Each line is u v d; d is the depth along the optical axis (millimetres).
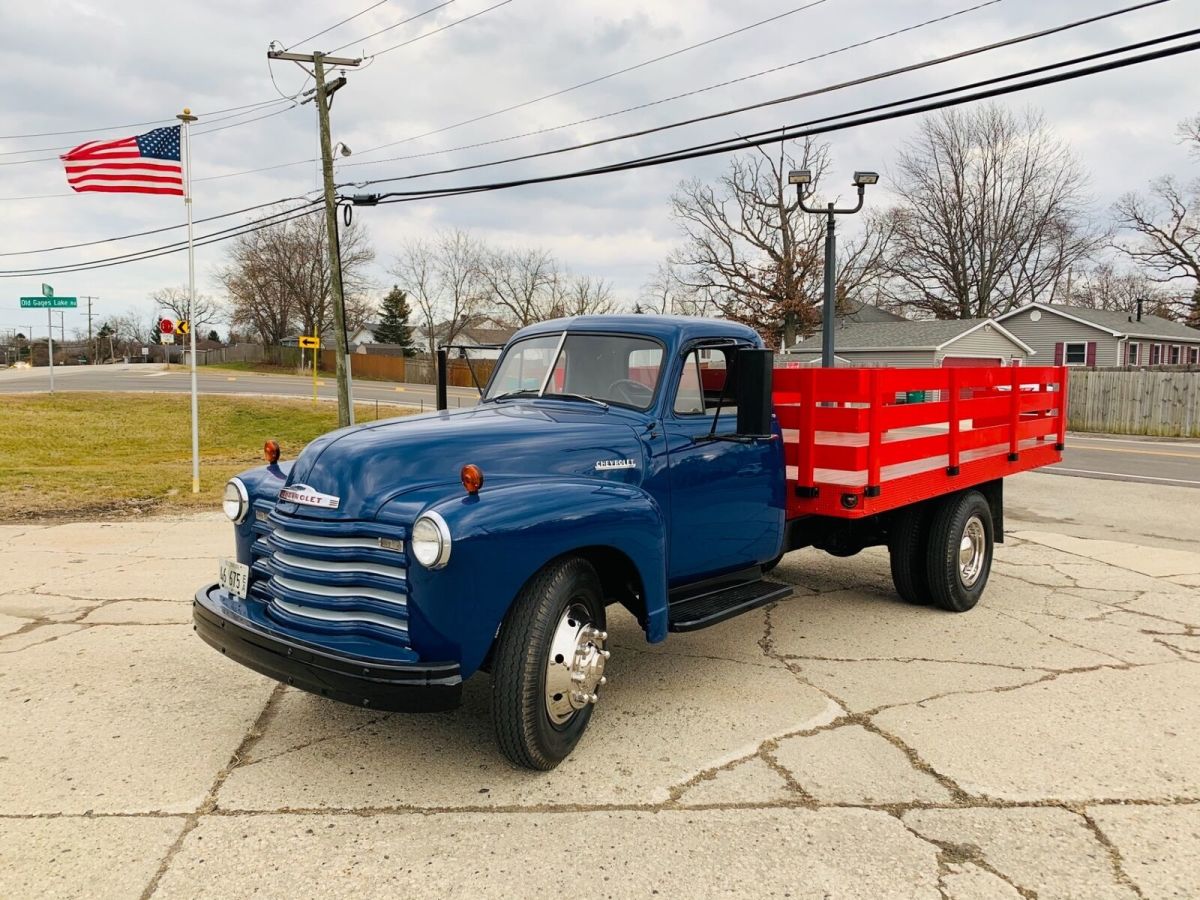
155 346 108812
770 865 3066
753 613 6391
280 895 2873
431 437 3908
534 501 3609
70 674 4988
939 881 2979
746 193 48781
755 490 5160
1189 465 17703
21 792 3572
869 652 5469
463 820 3367
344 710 4504
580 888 2926
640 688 4828
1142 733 4223
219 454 21078
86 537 9320
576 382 4918
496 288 70625
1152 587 7281
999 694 4738
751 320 49219
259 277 75750
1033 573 7816
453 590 3342
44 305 26156
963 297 55938
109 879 2947
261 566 3941
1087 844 3223
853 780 3715
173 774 3748
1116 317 41188
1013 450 7023
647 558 4051
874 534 6492
